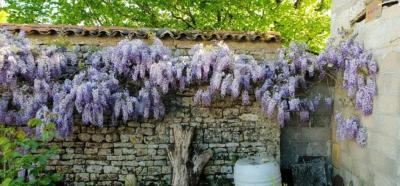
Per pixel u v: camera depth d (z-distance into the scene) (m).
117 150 4.93
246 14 8.98
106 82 4.58
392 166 3.66
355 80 4.29
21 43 4.50
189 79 4.70
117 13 9.20
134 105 4.71
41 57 4.52
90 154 4.90
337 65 4.64
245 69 4.76
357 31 4.48
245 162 4.69
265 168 4.53
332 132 5.29
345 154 4.85
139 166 4.96
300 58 4.87
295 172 5.12
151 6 9.12
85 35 4.81
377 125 3.99
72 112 4.55
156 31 4.94
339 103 5.01
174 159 4.85
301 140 5.32
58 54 4.63
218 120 5.02
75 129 4.86
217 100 4.98
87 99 4.48
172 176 4.87
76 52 4.82
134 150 4.95
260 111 5.03
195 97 4.88
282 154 5.31
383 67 3.85
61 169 4.89
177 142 4.87
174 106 4.95
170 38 4.93
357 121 4.45
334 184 5.21
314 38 9.64
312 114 5.30
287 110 4.88
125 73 4.74
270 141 5.07
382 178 3.87
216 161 5.04
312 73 4.82
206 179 5.04
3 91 4.67
